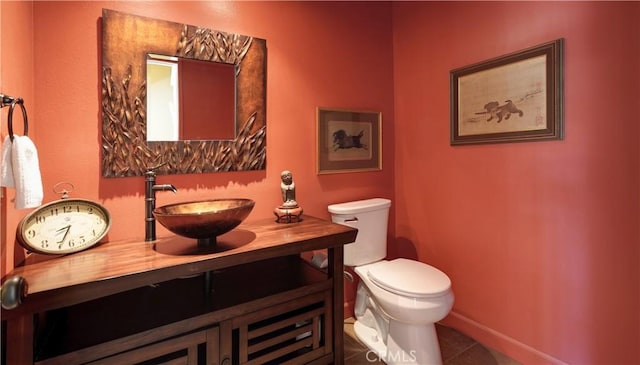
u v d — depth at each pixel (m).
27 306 0.91
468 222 2.06
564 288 1.63
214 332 1.23
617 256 1.45
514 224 1.83
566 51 1.58
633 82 1.38
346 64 2.24
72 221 1.29
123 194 1.53
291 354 1.45
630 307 1.43
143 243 1.39
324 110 2.13
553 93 1.62
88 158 1.45
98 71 1.46
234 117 1.79
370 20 2.35
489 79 1.89
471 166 2.02
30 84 1.30
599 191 1.50
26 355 0.94
